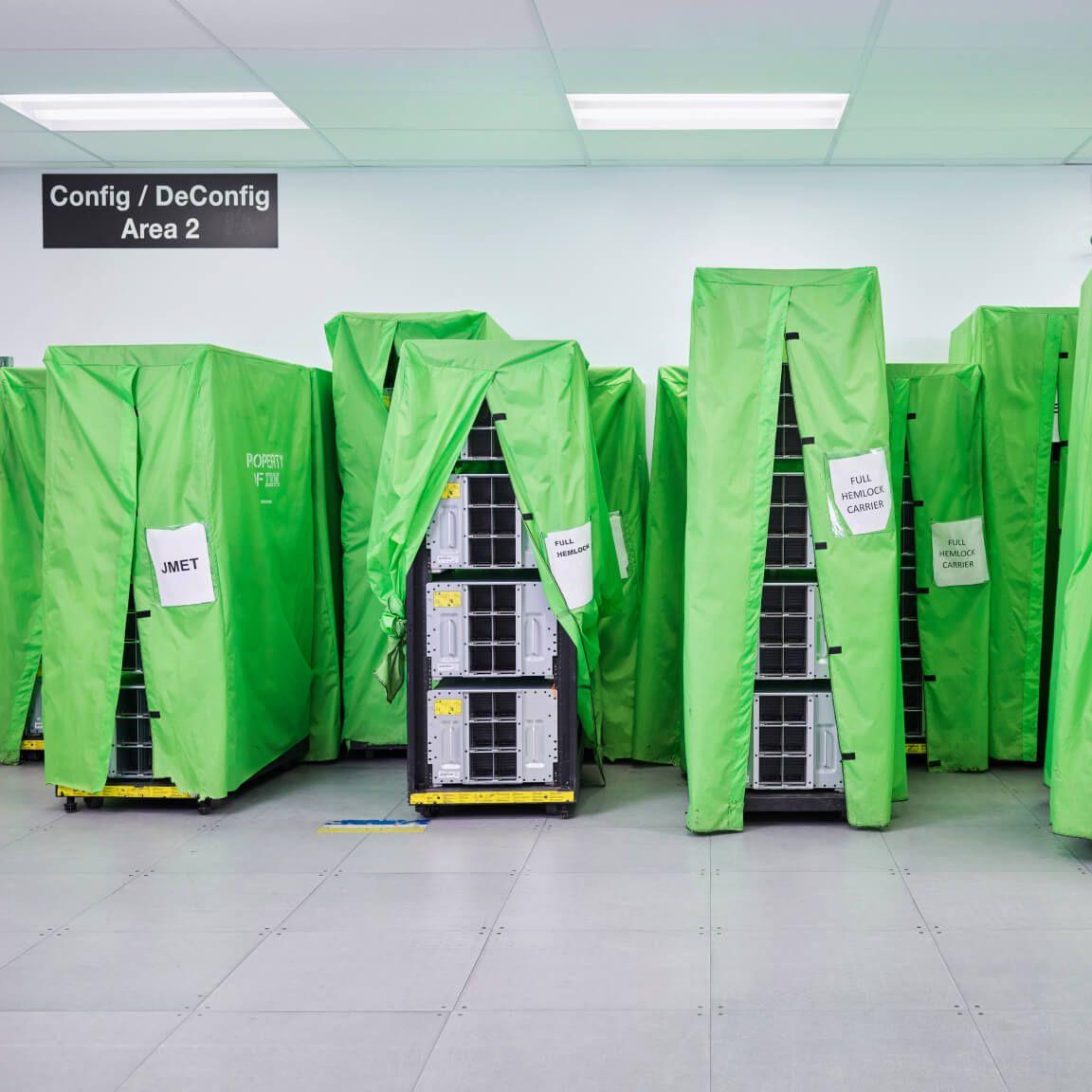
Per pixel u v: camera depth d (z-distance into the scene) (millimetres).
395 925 3602
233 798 5211
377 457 5766
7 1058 2773
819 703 4676
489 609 4770
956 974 3164
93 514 4836
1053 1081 2588
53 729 4934
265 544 5203
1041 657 5680
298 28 4793
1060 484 5605
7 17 4688
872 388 4504
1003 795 5133
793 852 4297
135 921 3674
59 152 6414
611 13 4613
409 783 4777
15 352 6777
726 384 4523
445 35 4844
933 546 5582
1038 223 6387
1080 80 5223
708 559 4512
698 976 3174
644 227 6516
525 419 4629
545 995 3070
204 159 6531
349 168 6613
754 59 5066
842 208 6449
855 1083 2590
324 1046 2803
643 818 4812
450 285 6594
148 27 4797
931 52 4953
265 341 6680
